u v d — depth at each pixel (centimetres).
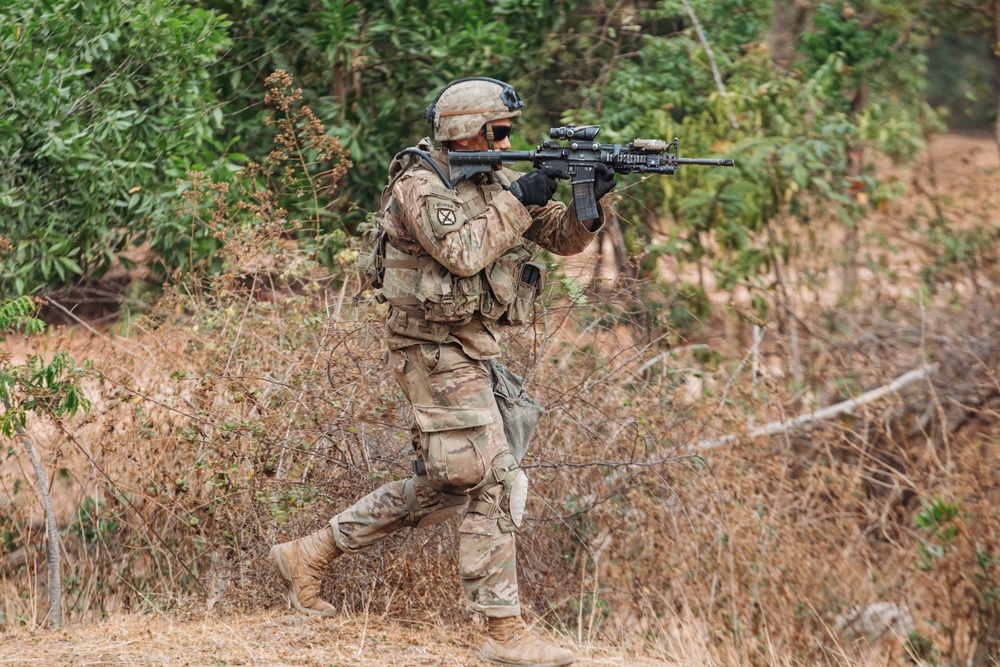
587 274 1429
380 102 2122
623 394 1384
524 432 980
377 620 1066
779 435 1608
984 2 2666
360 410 1177
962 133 4806
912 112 2616
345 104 2056
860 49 2488
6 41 1510
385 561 1115
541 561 1259
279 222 1426
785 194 1989
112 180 1628
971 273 2066
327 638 977
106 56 1655
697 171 1922
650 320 1514
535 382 1294
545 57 2291
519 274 935
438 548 1128
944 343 1912
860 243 2136
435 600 1120
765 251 1984
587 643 1131
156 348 1398
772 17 2573
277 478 1153
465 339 911
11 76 1529
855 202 2108
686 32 2239
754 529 1378
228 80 2012
